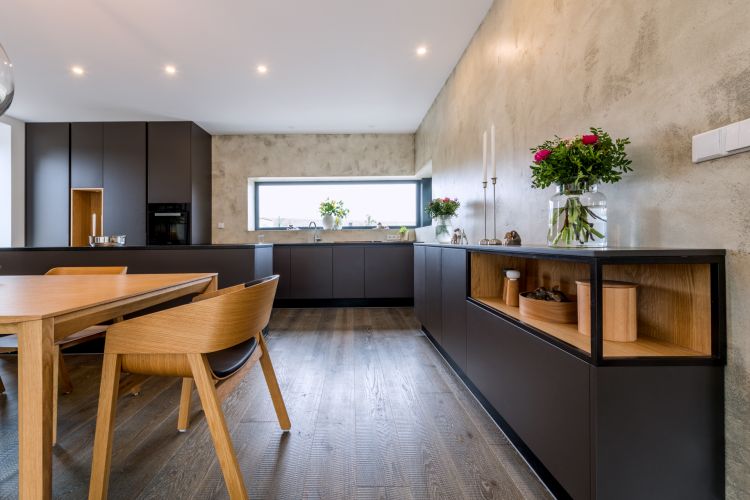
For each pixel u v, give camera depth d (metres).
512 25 2.18
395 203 5.59
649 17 1.17
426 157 4.50
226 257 3.08
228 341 1.09
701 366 0.92
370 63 3.27
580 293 1.17
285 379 2.19
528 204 2.00
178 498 1.19
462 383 2.11
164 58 3.15
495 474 1.30
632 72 1.25
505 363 1.44
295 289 4.69
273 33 2.79
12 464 1.39
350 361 2.51
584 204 1.27
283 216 5.57
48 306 0.94
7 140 4.54
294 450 1.45
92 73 3.43
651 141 1.17
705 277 0.95
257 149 5.24
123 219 4.68
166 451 1.45
